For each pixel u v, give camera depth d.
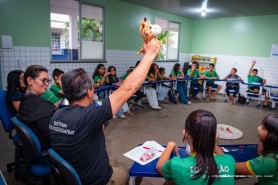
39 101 1.61
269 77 6.71
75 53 5.48
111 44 5.75
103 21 5.46
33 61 4.36
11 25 3.97
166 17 7.09
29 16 4.18
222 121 4.48
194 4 5.66
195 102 6.19
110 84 4.69
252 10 6.01
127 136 3.47
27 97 1.63
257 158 1.21
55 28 7.37
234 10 6.12
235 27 7.20
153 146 1.58
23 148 1.55
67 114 1.05
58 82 3.21
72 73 1.08
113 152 2.89
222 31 7.51
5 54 3.95
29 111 1.56
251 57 6.98
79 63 5.14
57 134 1.05
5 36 3.88
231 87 6.18
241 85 7.18
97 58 5.59
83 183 1.08
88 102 1.12
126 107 4.57
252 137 3.60
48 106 1.63
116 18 5.71
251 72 6.42
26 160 1.56
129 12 5.97
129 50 6.22
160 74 5.65
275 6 5.43
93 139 1.06
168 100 6.26
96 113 1.00
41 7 4.32
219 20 7.53
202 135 1.01
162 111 5.07
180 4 5.75
